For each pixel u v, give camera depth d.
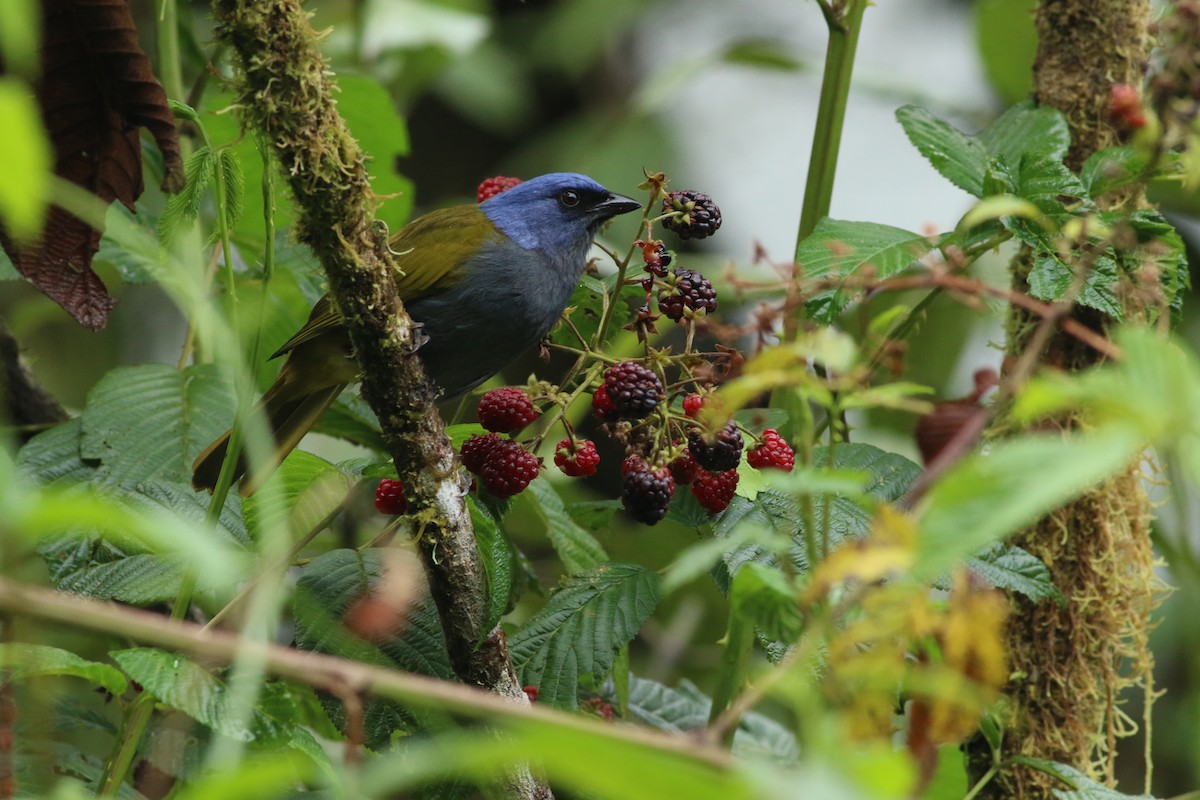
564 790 6.04
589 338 7.99
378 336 6.26
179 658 5.55
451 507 6.29
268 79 5.96
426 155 17.20
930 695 3.76
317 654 6.18
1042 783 7.77
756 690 3.48
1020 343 8.23
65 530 6.52
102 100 6.54
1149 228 6.95
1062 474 3.05
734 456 6.10
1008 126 8.26
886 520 3.46
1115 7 8.34
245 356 8.05
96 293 6.83
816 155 8.07
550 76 17.30
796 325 5.35
